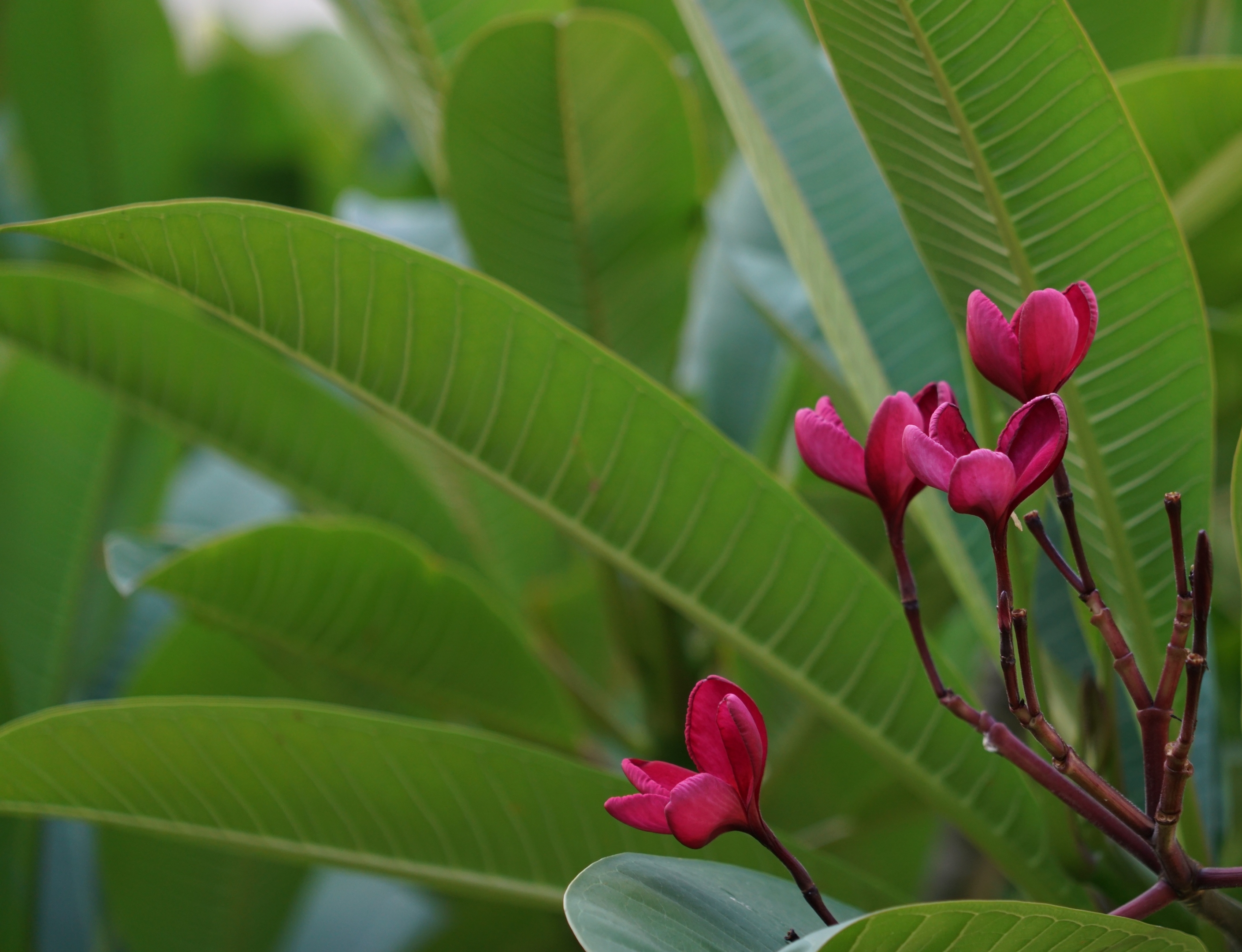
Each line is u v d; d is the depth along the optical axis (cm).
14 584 232
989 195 149
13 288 167
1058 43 146
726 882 142
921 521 159
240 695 209
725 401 238
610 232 194
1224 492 204
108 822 159
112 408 229
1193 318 149
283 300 150
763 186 163
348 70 402
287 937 262
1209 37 246
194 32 386
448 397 153
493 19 198
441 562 188
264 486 281
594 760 203
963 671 254
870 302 164
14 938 211
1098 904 153
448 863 159
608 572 195
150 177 289
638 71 174
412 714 206
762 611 155
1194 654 135
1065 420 136
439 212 257
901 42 147
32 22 264
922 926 135
